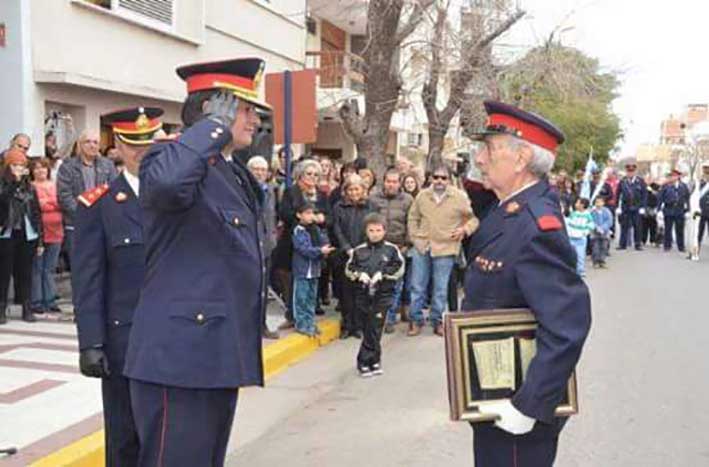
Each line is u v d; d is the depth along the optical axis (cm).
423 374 748
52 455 462
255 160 810
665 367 792
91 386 600
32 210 817
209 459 298
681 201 2136
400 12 1273
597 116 3519
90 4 1127
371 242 740
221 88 297
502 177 298
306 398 665
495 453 296
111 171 859
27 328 795
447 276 920
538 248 279
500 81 1689
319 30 2277
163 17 1323
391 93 1292
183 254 292
